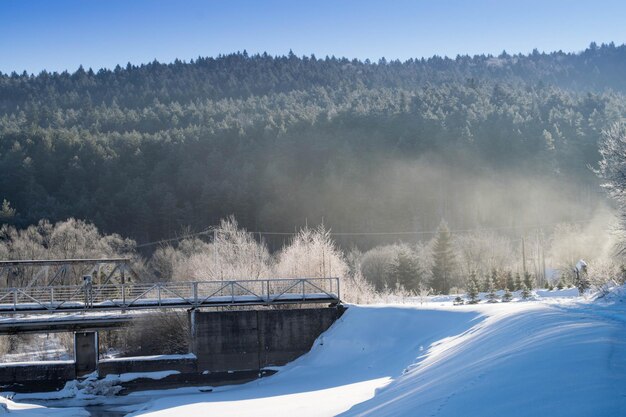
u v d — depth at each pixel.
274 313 37.81
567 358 13.71
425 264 91.19
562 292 60.12
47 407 32.09
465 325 27.36
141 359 35.91
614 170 37.84
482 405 12.72
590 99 158.25
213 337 37.06
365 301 50.16
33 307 37.44
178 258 75.31
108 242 83.06
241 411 24.50
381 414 16.47
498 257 93.81
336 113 142.75
